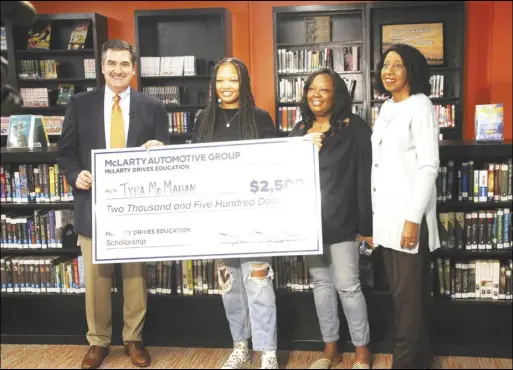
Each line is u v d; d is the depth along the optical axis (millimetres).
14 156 3301
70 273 3420
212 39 6414
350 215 2729
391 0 5977
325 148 2697
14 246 3447
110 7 6703
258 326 2727
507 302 3027
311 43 5988
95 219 2795
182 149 2732
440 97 5891
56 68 6387
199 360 3088
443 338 3139
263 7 6523
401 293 2549
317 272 2848
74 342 3355
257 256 2697
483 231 3066
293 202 2672
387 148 2516
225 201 2715
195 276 3322
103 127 2904
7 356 3191
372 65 6102
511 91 6266
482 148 2973
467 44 6273
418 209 2414
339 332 3129
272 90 6621
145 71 6277
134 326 3053
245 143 2691
